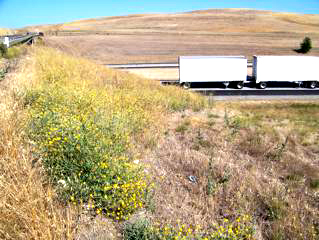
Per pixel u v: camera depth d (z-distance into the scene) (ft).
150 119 24.98
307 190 16.74
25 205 9.18
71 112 18.48
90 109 20.26
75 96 22.00
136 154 16.98
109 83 40.68
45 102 18.74
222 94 85.56
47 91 21.38
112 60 152.87
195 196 13.93
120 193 11.07
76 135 12.42
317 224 13.04
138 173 13.10
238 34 262.47
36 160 12.19
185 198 13.57
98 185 11.30
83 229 9.84
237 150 22.58
